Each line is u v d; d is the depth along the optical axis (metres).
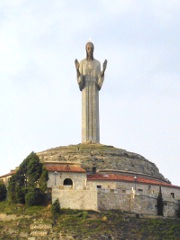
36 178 167.62
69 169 172.00
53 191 163.25
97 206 164.25
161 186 178.50
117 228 158.12
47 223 157.00
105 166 183.88
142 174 185.75
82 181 170.62
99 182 172.25
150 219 166.25
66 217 158.62
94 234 153.75
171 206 176.25
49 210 161.00
